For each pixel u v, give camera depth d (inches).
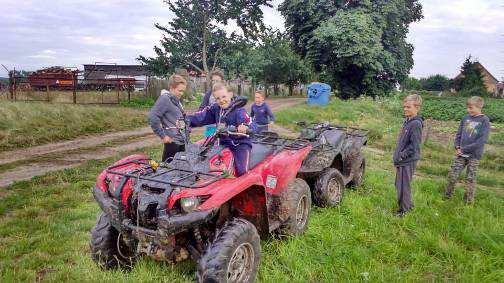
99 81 1168.2
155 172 169.8
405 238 218.4
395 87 1488.7
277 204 204.4
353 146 306.3
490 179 400.8
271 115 374.6
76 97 995.3
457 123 1106.1
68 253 195.8
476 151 292.8
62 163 407.2
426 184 337.4
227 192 157.2
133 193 160.9
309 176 266.2
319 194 257.9
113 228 176.9
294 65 2068.2
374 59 1279.5
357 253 196.1
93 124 636.1
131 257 182.5
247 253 164.7
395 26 1412.4
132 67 1651.1
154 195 154.7
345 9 1332.4
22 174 361.1
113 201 163.2
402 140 262.4
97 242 173.9
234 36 1644.9
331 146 275.9
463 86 2903.5
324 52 1322.6
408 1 1551.4
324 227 231.1
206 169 171.0
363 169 326.0
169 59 1592.0
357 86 1387.8
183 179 160.1
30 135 522.3
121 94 1088.2
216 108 201.5
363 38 1237.1
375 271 180.9
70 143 522.3
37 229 227.9
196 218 149.5
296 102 1371.8
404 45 1523.1
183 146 243.4
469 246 217.3
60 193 294.8
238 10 1577.3
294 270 181.2
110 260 176.7
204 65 1595.7
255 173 182.9
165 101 236.2
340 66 1312.7
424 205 275.4
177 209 156.1
